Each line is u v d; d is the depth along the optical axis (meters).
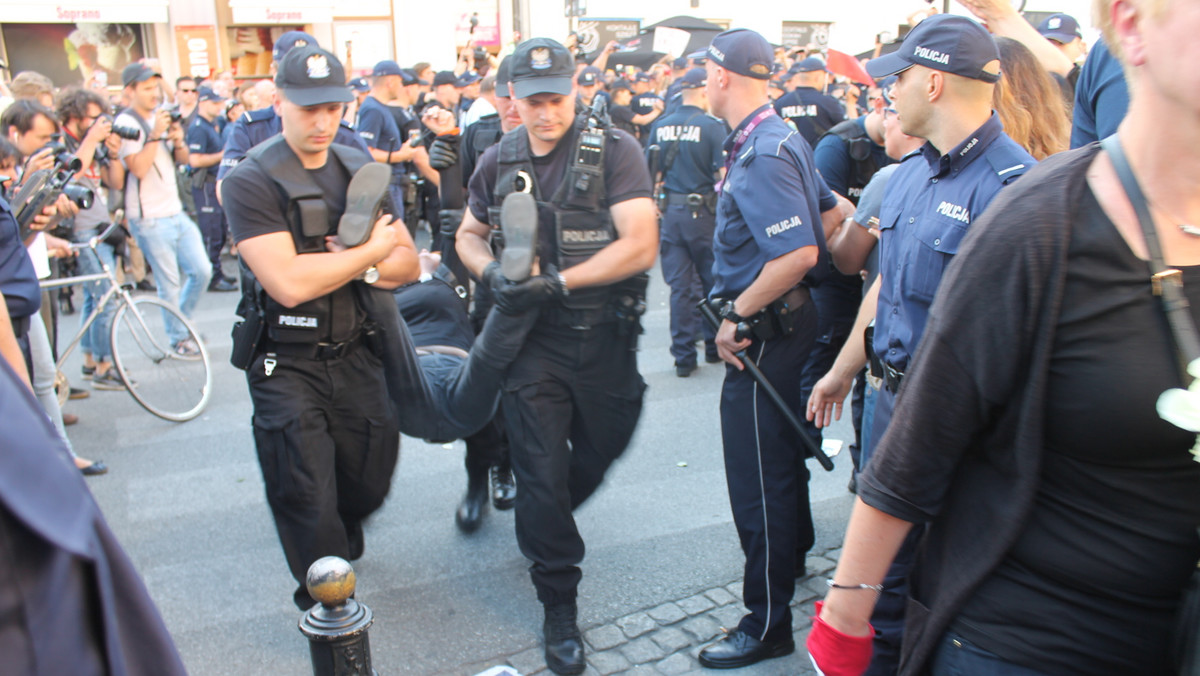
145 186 5.98
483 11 17.53
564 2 15.07
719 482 4.18
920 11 3.54
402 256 2.92
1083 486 1.17
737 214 2.77
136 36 16.88
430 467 4.42
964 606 1.29
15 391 0.88
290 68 2.63
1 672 0.79
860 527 1.37
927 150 2.14
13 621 0.81
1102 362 1.10
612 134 2.79
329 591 1.75
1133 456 1.12
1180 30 0.99
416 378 3.14
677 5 17.45
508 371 2.83
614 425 2.96
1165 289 1.07
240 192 2.65
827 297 3.89
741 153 2.73
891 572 2.30
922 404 1.26
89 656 0.87
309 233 2.71
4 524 0.80
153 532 3.80
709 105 2.86
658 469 4.34
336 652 1.75
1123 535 1.16
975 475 1.29
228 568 3.49
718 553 3.50
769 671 2.76
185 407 5.31
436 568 3.45
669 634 2.97
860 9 17.41
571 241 2.73
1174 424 1.07
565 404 2.84
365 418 2.98
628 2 17.14
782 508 2.73
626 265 2.72
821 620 1.44
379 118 7.50
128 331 6.08
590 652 2.88
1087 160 1.16
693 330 5.86
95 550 0.87
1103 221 1.11
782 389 2.75
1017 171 1.95
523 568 3.44
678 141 5.66
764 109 2.75
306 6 16.67
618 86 10.67
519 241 2.66
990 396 1.20
